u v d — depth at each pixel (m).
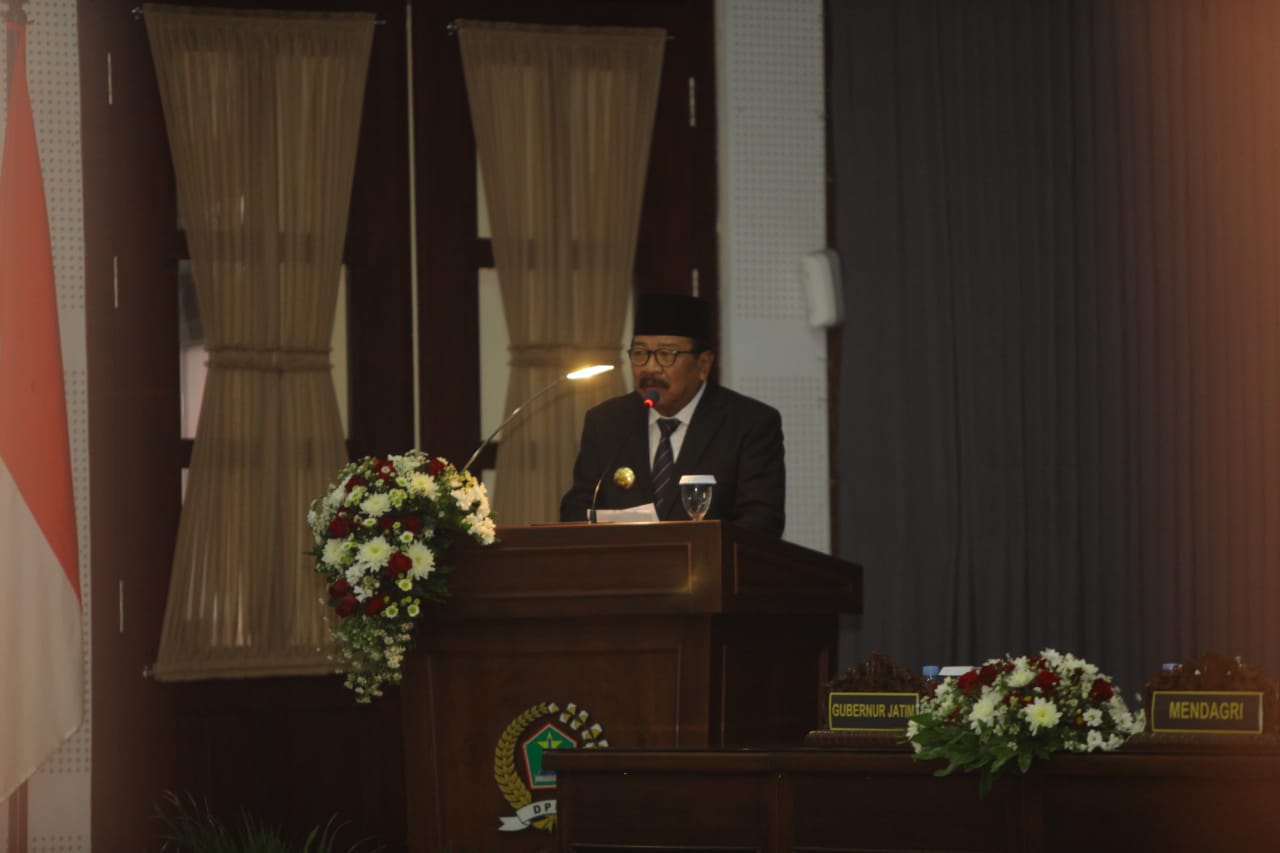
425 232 21.52
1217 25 22.89
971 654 22.02
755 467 16.23
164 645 19.92
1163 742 10.77
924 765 11.05
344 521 13.59
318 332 20.69
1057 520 22.34
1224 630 22.53
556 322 21.48
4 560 18.34
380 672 13.99
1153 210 22.70
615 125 21.86
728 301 22.25
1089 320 22.50
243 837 19.70
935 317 22.11
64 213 20.16
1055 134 22.59
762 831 11.39
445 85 21.64
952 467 22.05
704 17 22.53
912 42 22.28
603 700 13.58
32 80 20.14
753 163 22.41
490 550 13.70
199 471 20.16
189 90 20.41
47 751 18.34
